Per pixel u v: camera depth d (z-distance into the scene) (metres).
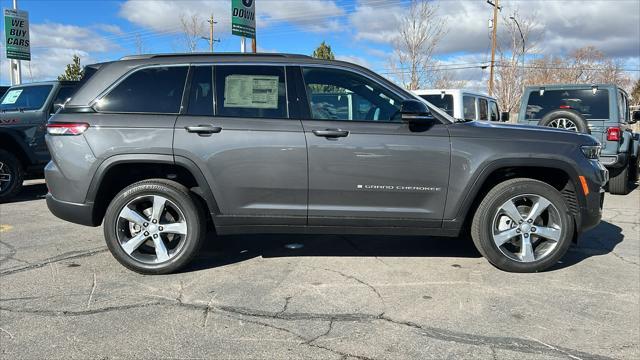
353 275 4.32
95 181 4.14
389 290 3.98
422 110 3.96
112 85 4.24
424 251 5.05
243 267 4.52
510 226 4.34
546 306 3.69
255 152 4.12
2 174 7.68
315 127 4.13
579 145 4.32
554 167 4.25
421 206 4.25
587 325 3.38
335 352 3.00
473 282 4.16
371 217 4.24
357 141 4.12
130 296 3.83
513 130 4.31
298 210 4.22
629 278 4.30
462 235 5.07
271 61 4.30
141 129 4.12
